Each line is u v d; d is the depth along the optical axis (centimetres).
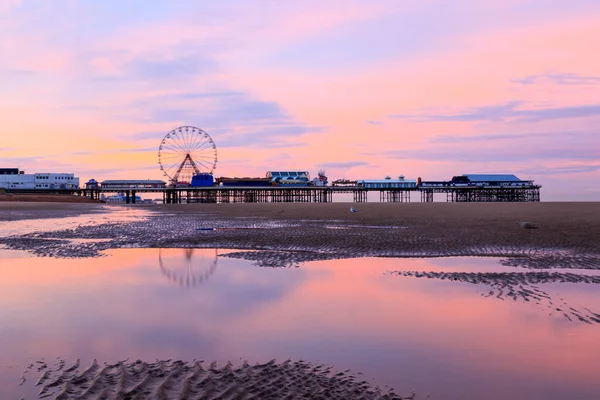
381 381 522
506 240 1958
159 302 895
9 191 13538
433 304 884
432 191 14750
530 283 1091
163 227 2758
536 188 14438
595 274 1208
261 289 1020
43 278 1146
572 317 791
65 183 15500
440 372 550
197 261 1443
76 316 789
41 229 2622
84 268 1299
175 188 13200
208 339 669
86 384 505
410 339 673
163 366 562
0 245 1859
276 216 4006
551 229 2370
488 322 761
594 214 3709
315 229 2539
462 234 2200
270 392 487
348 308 849
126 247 1808
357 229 2519
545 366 571
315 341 662
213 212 5091
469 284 1080
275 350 623
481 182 14512
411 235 2175
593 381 526
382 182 14750
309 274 1212
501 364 577
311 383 513
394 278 1156
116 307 855
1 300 915
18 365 564
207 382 512
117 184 13762
